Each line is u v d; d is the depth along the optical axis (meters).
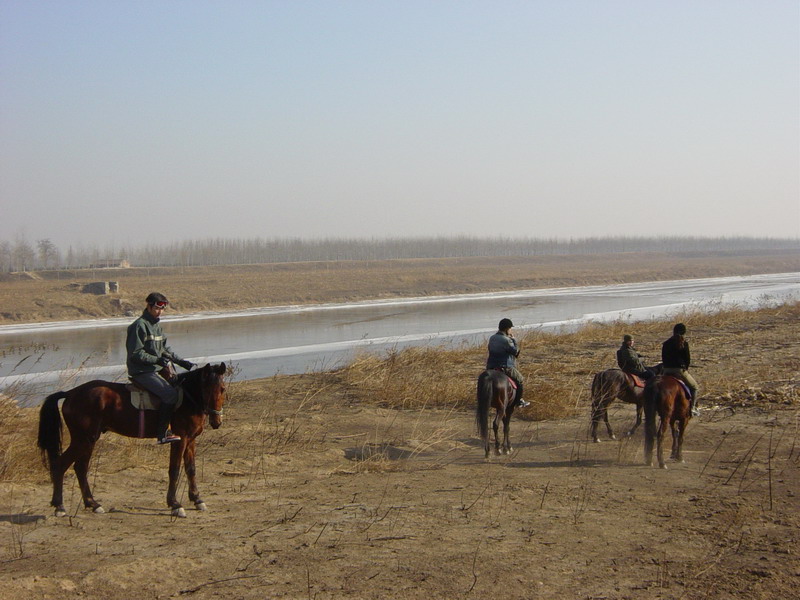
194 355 33.38
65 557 7.12
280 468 12.05
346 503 9.63
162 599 6.11
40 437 8.57
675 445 12.44
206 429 14.84
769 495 9.86
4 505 9.06
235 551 7.36
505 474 11.59
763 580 6.66
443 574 6.76
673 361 12.73
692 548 7.63
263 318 53.12
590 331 34.22
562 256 180.62
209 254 163.75
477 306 62.88
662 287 90.62
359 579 6.61
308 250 188.88
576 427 15.64
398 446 14.12
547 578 6.71
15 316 51.09
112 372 28.03
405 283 86.12
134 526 8.34
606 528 8.38
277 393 20.16
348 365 24.59
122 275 99.00
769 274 130.75
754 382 19.34
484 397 12.80
